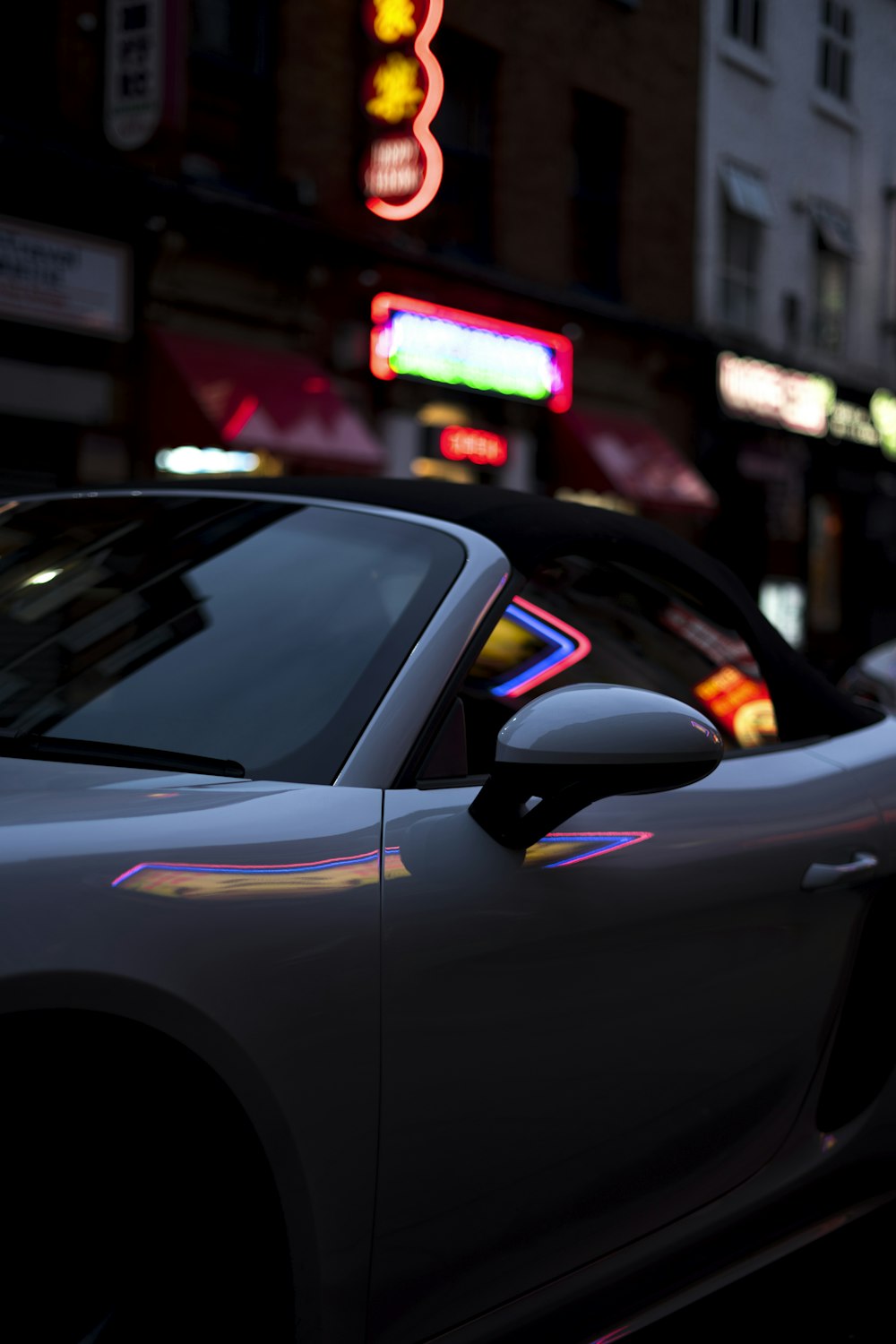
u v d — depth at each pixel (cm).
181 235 1122
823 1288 243
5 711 187
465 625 188
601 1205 182
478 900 161
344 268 1289
